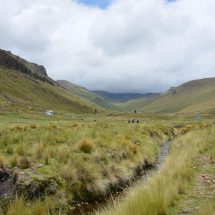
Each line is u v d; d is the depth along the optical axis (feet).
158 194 31.45
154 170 59.31
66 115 473.67
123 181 49.62
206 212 26.84
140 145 77.15
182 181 39.63
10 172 39.42
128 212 26.94
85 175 43.88
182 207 30.96
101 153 54.08
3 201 35.01
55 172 41.93
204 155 63.21
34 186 37.60
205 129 121.80
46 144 54.60
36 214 33.65
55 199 37.78
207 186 38.78
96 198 42.39
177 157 57.21
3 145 53.06
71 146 55.62
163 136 120.98
